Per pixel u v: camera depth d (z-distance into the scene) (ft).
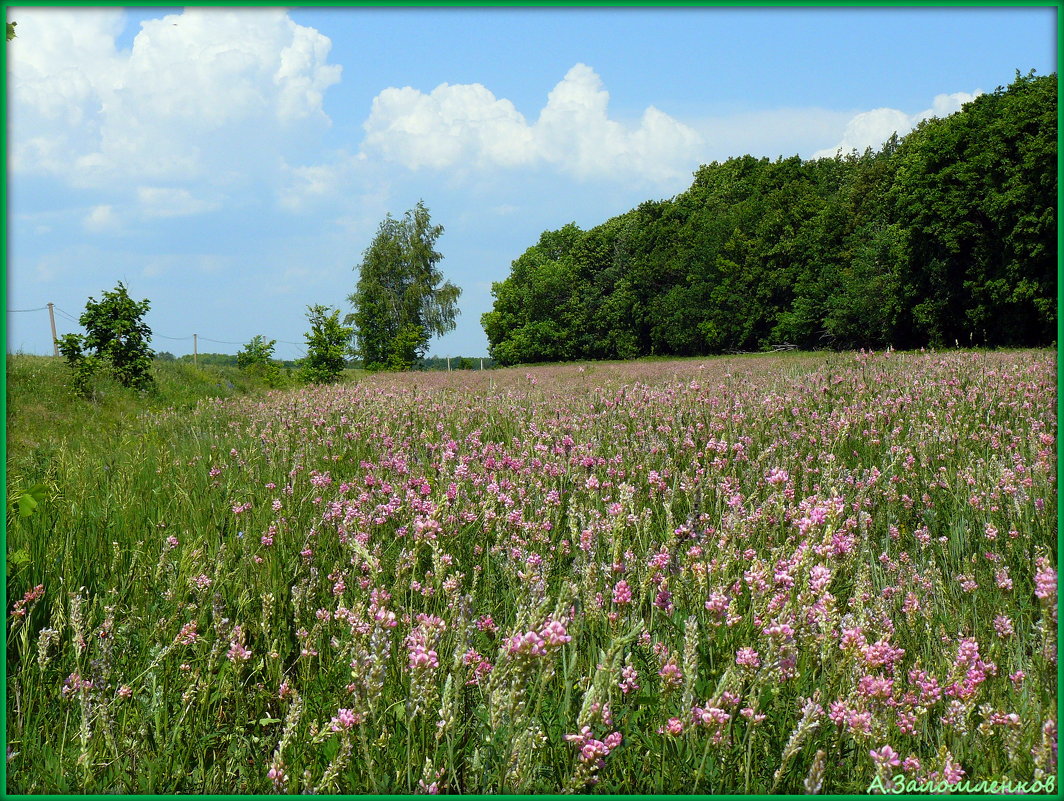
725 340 211.41
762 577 10.52
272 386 102.99
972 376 39.29
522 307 309.83
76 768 9.61
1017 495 17.13
